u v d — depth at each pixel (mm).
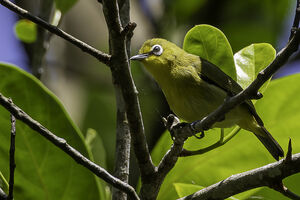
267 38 14727
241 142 8852
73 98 14711
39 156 8273
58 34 6754
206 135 8930
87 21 15945
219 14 15125
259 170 6910
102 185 9328
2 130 8219
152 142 13844
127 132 7934
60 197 8305
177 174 8602
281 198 8766
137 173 13805
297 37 5859
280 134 8906
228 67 8781
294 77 8773
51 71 14406
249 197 8836
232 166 8664
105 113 15062
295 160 6633
